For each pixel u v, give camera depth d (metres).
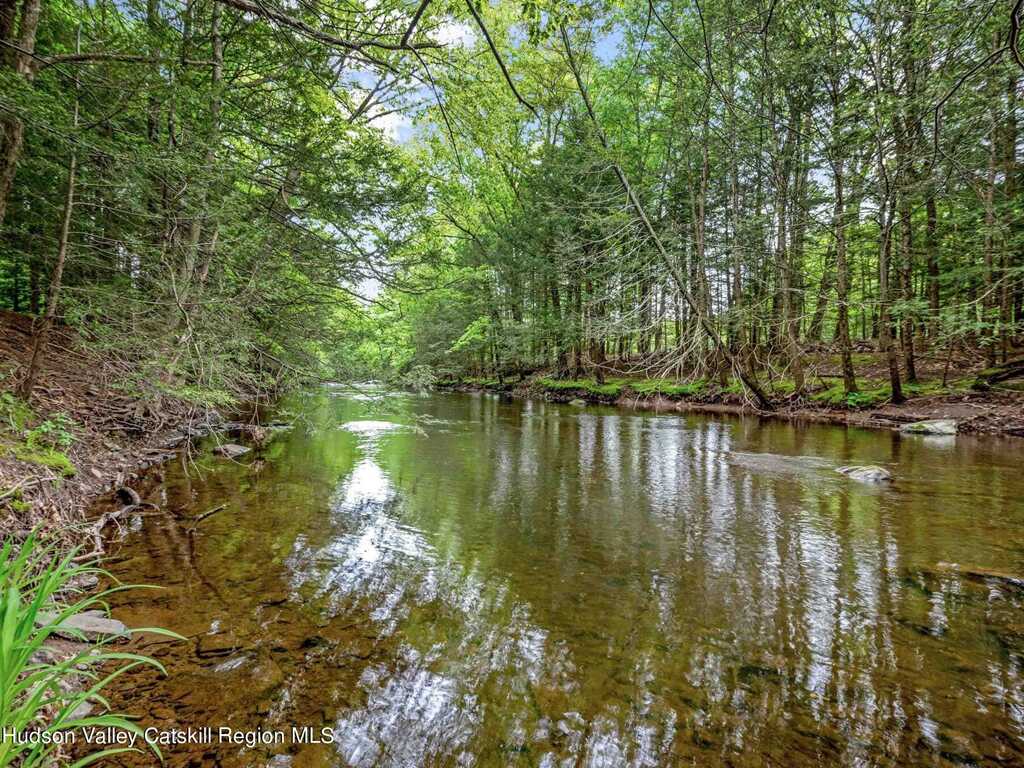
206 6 5.98
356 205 6.26
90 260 5.30
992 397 11.71
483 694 2.42
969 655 2.78
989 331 12.76
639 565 4.07
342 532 4.70
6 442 4.52
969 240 11.62
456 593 3.53
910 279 12.45
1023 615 3.24
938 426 10.93
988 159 9.98
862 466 7.51
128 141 4.42
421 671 2.60
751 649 2.85
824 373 16.88
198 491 5.75
